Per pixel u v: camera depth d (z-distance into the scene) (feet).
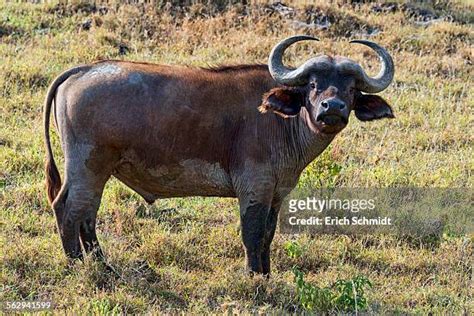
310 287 89.56
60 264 94.79
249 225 92.84
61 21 188.24
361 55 180.34
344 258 104.88
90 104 90.43
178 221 112.06
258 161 92.22
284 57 175.94
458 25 207.51
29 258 95.76
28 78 155.22
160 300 89.92
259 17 193.57
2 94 149.59
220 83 93.09
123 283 92.12
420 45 193.36
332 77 87.81
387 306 92.02
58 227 94.07
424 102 160.66
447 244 109.40
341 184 122.62
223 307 88.17
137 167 92.63
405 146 141.79
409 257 105.60
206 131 91.76
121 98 90.53
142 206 113.29
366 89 89.56
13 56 167.53
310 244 106.22
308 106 89.04
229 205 117.29
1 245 98.89
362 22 200.03
